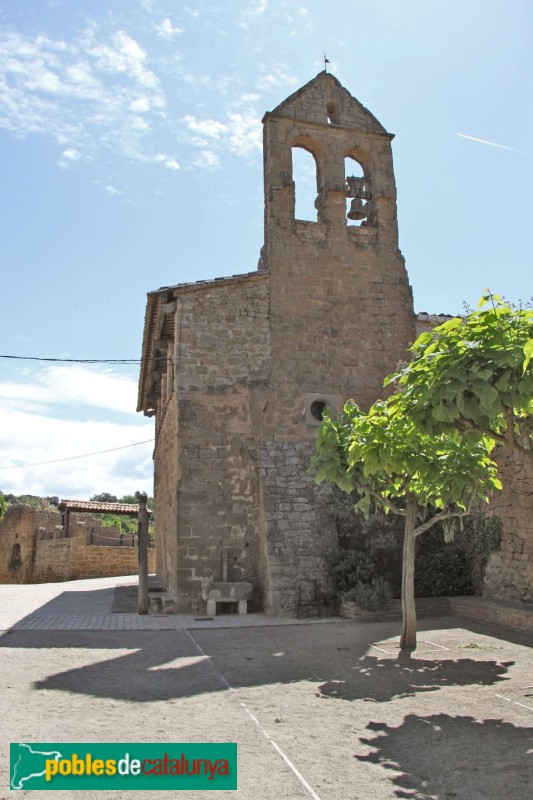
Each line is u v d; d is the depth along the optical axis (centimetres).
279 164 1783
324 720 660
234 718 661
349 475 1038
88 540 3181
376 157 1894
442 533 1577
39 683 793
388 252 1823
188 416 1545
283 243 1730
